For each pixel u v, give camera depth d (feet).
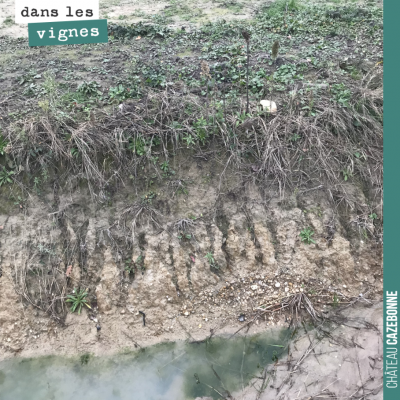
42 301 16.15
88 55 24.62
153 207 17.63
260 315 16.37
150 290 16.46
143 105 18.99
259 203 17.85
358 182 18.54
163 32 27.30
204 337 15.87
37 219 17.16
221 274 17.12
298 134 18.58
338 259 17.21
